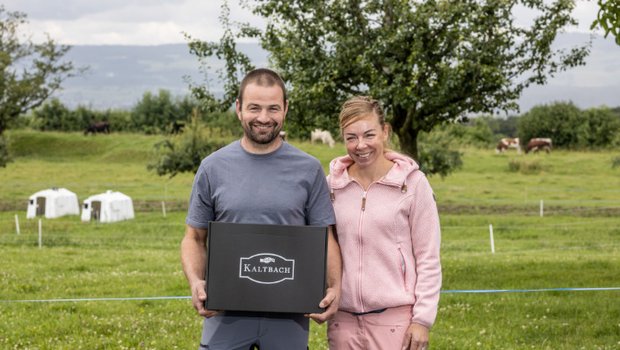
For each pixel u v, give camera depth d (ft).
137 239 78.18
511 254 60.34
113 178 159.84
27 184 147.95
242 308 13.56
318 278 13.65
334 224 14.93
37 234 82.38
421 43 40.52
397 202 15.07
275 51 44.32
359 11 43.11
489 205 110.63
